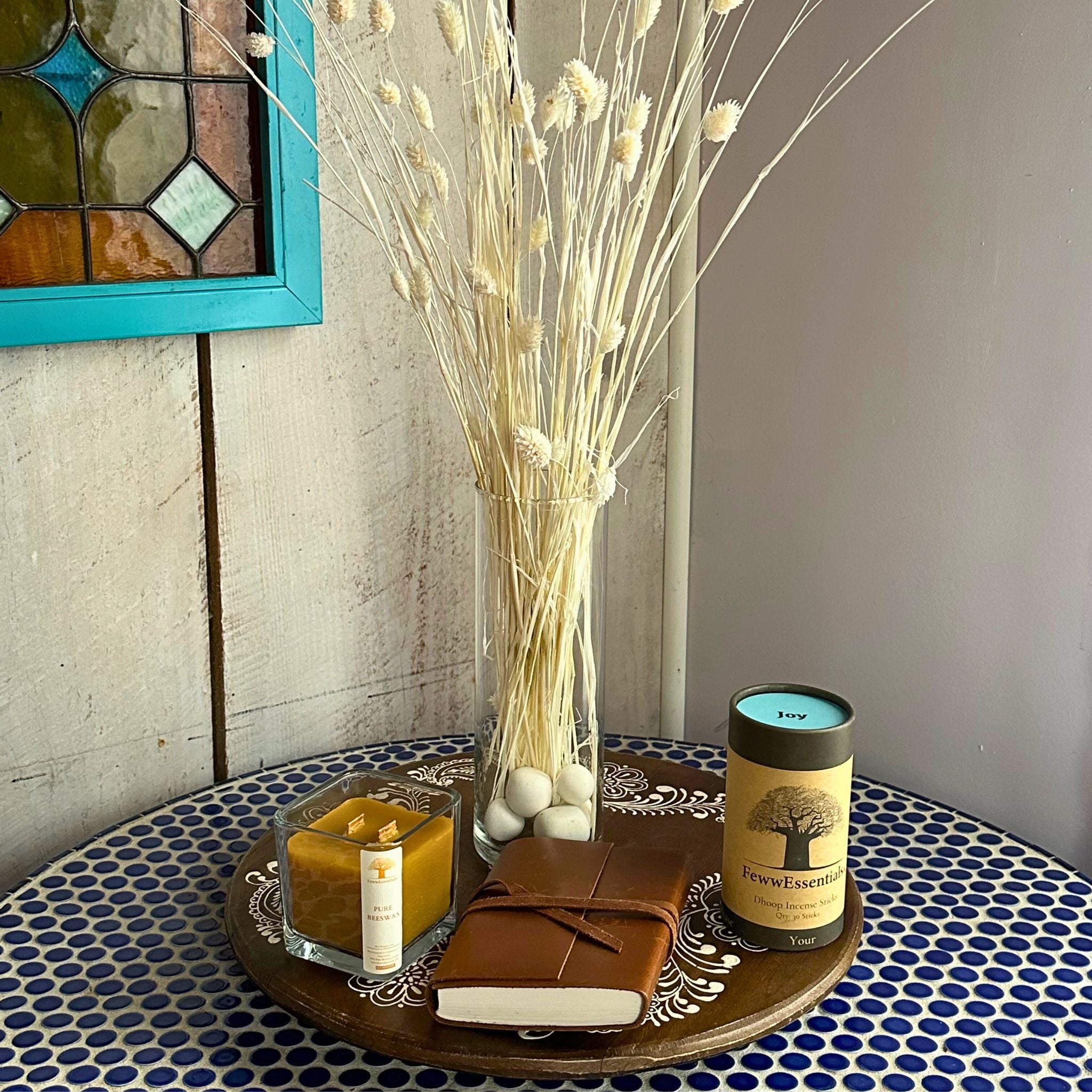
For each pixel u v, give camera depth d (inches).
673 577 56.9
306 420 46.1
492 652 37.4
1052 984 34.4
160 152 40.0
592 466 36.8
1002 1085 30.5
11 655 41.4
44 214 38.2
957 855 41.1
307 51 42.1
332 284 45.3
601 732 38.4
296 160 42.4
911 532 47.3
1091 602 42.6
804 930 34.3
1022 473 43.6
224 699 46.7
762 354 50.9
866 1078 30.7
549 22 49.1
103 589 42.9
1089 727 43.6
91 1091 30.1
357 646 49.7
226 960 35.5
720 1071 31.0
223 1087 30.3
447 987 30.3
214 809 43.9
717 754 48.7
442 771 45.9
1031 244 41.9
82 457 41.4
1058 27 40.0
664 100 51.5
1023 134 41.4
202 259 41.6
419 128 46.0
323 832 33.4
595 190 34.2
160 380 42.4
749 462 52.6
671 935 32.3
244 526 45.6
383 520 49.1
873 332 46.9
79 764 43.7
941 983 34.4
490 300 34.3
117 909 37.9
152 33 39.1
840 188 46.8
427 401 49.0
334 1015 31.6
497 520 36.0
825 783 33.4
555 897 32.5
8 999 33.6
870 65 45.0
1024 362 42.8
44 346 39.9
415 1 44.9
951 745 47.7
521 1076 29.9
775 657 53.3
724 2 32.6
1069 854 45.0
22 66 36.9
